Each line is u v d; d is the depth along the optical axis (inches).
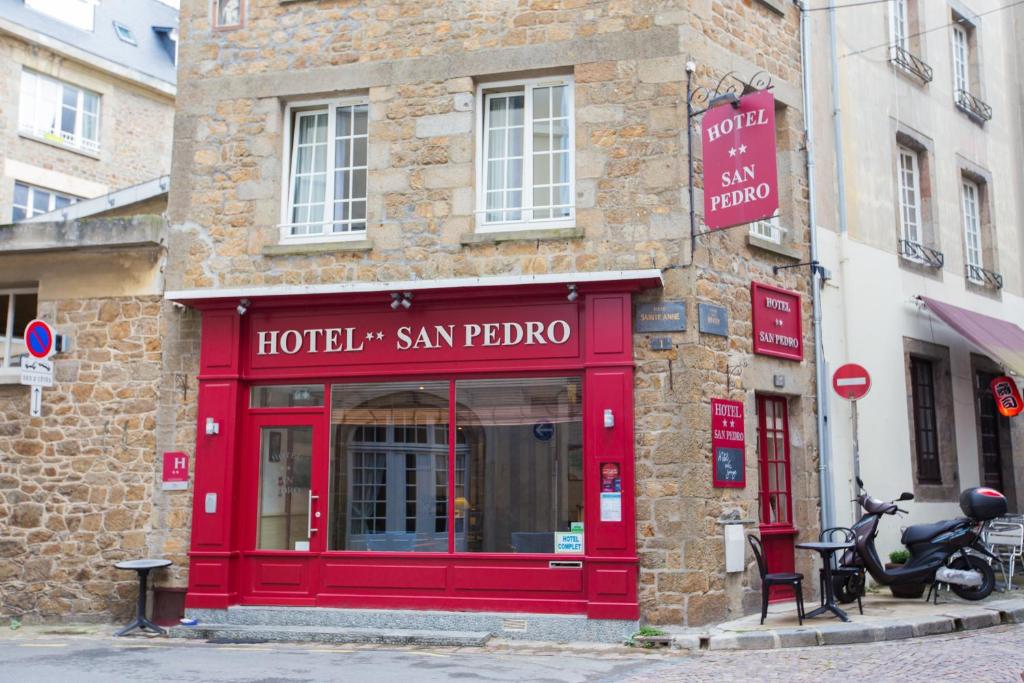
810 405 461.7
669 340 402.6
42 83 901.8
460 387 427.8
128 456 450.6
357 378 436.5
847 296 496.4
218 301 441.7
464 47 443.2
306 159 467.8
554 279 405.7
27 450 462.0
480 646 384.2
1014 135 709.9
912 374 555.2
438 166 438.9
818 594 445.1
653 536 393.1
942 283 583.2
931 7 619.5
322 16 461.1
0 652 367.9
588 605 392.8
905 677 290.4
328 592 426.9
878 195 538.6
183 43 472.1
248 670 321.1
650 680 300.0
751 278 439.5
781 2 478.3
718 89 434.9
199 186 460.8
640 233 413.1
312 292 430.6
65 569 450.0
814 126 491.8
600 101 424.5
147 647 382.9
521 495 415.8
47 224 464.4
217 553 430.6
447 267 430.9
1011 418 638.5
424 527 425.1
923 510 527.5
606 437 400.5
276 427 444.8
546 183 438.6
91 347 462.3
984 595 430.3
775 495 447.2
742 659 336.2
